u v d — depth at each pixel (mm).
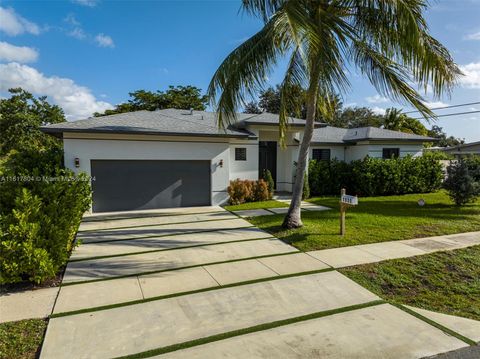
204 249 6945
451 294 4660
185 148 12367
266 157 17047
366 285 4980
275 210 11688
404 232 8125
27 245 4785
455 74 7137
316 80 7312
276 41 6352
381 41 7285
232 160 14602
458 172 12016
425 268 5629
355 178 16188
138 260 6227
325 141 17422
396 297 4578
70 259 6285
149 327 3729
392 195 16156
